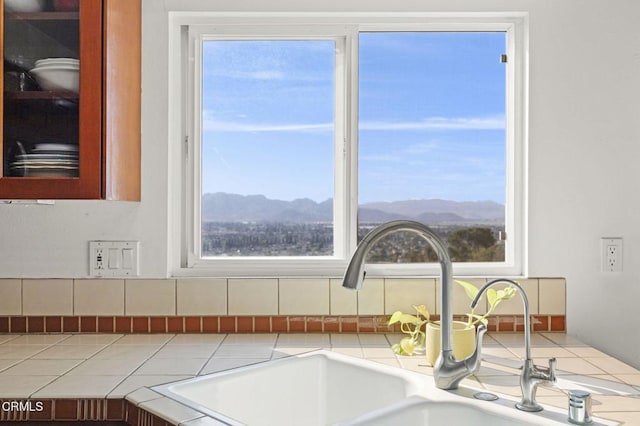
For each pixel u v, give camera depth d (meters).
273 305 1.74
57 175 1.49
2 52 1.48
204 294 1.73
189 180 1.83
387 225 1.15
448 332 1.18
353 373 1.39
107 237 1.74
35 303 1.73
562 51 1.74
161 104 1.74
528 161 1.74
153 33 1.74
